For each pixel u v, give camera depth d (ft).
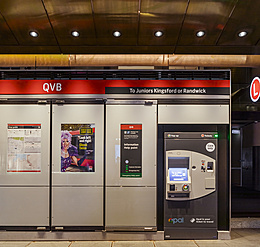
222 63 16.38
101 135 16.42
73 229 16.12
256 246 15.12
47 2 13.55
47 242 15.79
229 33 15.23
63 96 16.55
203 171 16.28
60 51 16.49
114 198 16.20
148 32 15.16
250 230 18.16
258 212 19.54
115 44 15.98
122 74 16.67
